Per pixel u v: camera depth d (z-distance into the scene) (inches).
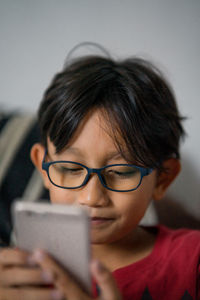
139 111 23.2
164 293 23.9
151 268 24.9
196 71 40.8
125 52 43.7
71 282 16.3
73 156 22.4
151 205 37.2
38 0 46.8
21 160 38.5
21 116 42.4
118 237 23.4
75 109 22.4
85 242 15.6
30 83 49.1
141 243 27.2
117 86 23.8
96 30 44.7
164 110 25.2
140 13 42.4
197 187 40.3
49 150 24.8
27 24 47.9
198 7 39.8
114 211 22.2
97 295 22.7
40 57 47.9
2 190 37.4
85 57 29.3
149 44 42.5
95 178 21.9
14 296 17.1
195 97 41.1
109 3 43.6
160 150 24.6
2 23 49.1
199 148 40.9
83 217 15.2
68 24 45.9
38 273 16.8
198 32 40.2
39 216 16.2
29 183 37.5
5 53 49.8
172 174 27.2
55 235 16.2
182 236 28.2
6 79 50.4
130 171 22.5
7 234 34.9
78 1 45.0
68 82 24.8
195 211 39.5
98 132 21.8
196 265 25.1
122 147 22.0
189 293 24.1
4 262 17.0
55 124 23.3
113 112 22.3
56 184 23.4
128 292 23.5
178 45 41.2
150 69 27.8
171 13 41.0
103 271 16.0
